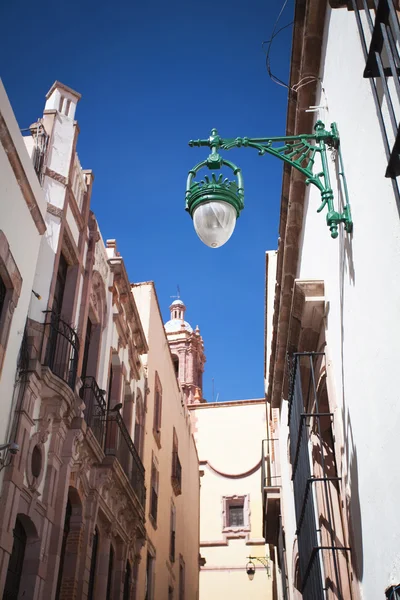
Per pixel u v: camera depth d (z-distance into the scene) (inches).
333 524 340.8
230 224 261.3
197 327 1862.7
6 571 371.2
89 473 530.6
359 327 257.8
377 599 239.9
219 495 1326.3
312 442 362.9
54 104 581.0
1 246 403.2
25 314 438.6
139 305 919.0
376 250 227.0
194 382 1761.8
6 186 421.1
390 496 218.7
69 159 558.3
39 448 437.4
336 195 297.9
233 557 1251.2
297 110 367.2
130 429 713.6
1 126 412.2
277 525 721.6
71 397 462.3
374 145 228.1
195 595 1085.8
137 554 676.1
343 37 278.5
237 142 273.3
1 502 376.8
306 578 356.5
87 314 563.2
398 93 184.2
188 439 1160.2
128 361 733.3
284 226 469.7
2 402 396.2
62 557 484.1
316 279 352.5
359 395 260.5
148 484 777.6
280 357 519.5
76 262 555.5
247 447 1378.0
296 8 346.6
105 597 548.1
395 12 184.1
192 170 273.4
